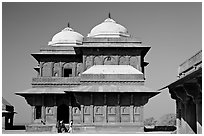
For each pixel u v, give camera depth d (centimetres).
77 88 3116
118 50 3472
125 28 3812
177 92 2323
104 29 3691
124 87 3114
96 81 3169
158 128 3506
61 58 3794
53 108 3419
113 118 3047
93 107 3058
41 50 3781
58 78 3484
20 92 3356
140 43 3472
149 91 3039
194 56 2061
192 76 1789
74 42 3984
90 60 3456
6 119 3778
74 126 3014
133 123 3034
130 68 3381
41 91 3397
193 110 2295
